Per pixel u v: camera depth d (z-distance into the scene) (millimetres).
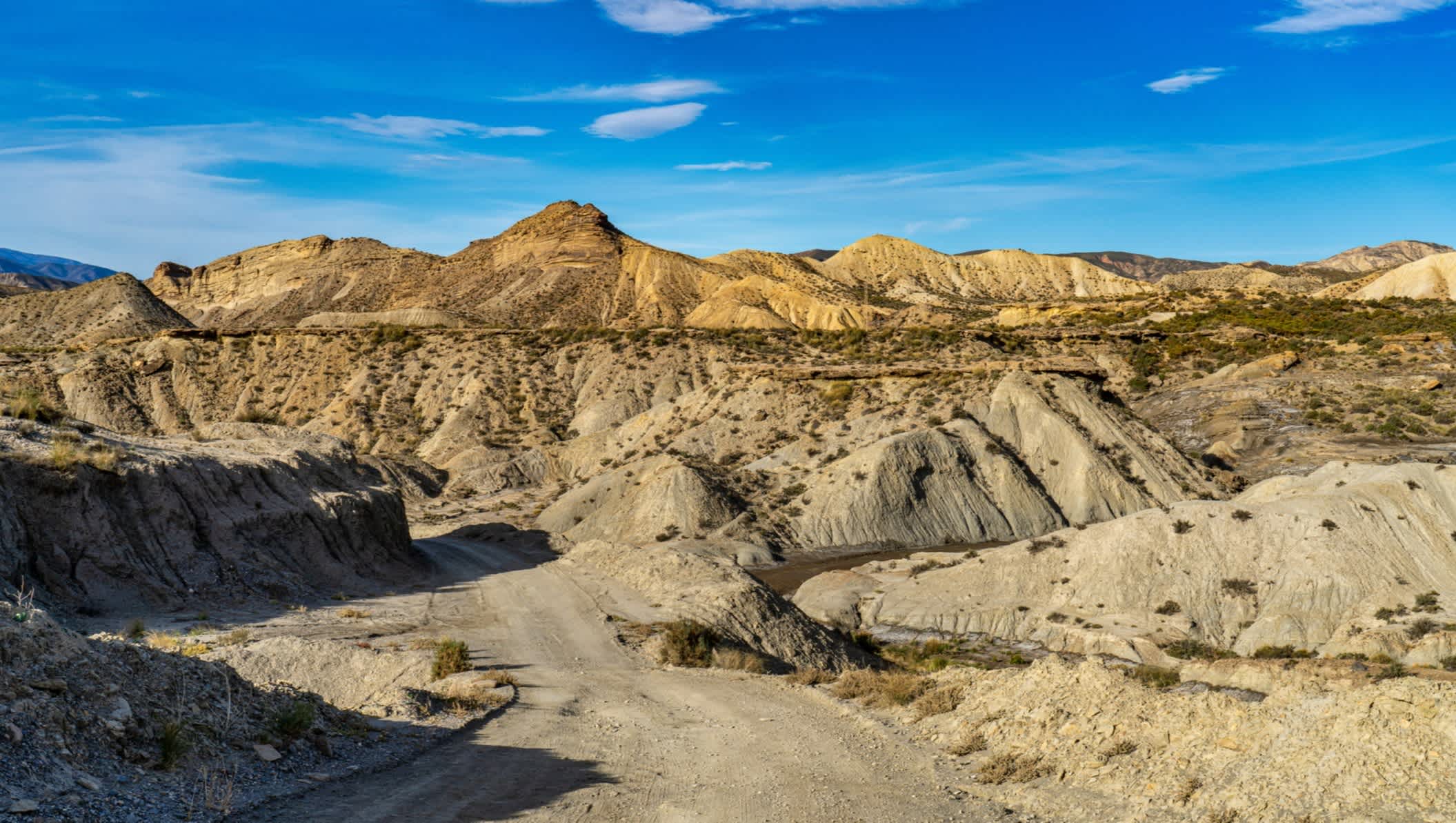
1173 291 194125
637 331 130875
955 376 95750
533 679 26109
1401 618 44531
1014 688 17953
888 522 74938
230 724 14016
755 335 131000
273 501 45500
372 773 14383
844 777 15344
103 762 11570
